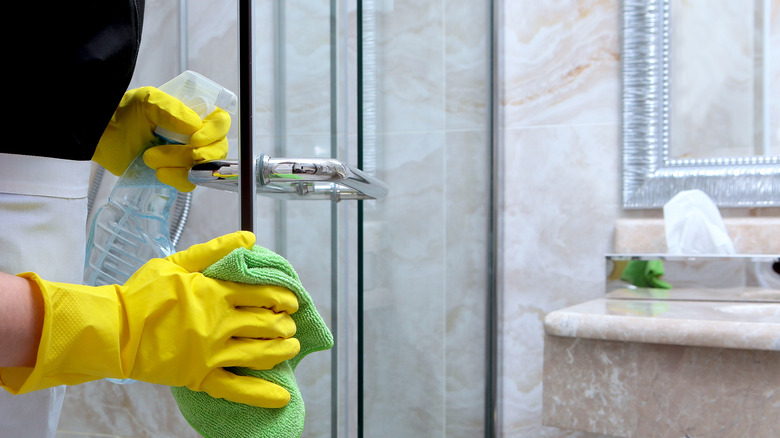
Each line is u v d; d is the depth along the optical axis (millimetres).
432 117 999
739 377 825
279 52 558
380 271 751
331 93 614
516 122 1375
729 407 826
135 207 481
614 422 884
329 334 471
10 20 397
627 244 1270
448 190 1084
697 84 1251
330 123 613
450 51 1092
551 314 934
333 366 614
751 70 1216
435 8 1005
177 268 419
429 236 986
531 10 1359
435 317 1015
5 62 403
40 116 418
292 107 569
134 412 451
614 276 1234
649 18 1279
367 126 692
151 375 394
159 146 468
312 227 604
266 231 562
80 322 368
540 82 1357
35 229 429
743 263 1153
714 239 1194
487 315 1358
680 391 853
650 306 1090
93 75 419
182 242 487
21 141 418
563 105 1343
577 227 1337
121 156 486
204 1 482
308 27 584
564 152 1344
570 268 1343
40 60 407
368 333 704
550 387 925
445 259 1073
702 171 1241
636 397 874
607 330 881
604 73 1315
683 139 1260
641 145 1283
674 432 852
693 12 1253
